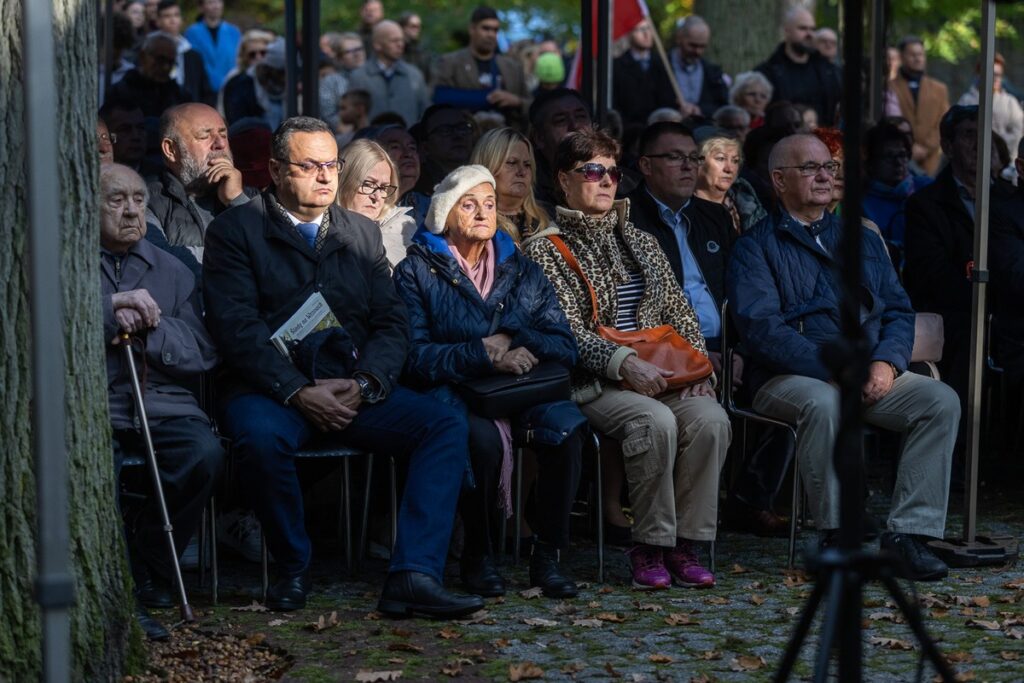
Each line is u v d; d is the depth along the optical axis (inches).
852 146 163.8
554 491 327.0
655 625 301.9
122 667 254.2
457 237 344.5
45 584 159.2
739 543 381.7
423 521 308.7
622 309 360.2
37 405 160.2
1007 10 887.7
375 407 322.7
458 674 265.9
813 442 344.8
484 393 325.1
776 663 273.3
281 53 688.4
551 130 435.5
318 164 327.6
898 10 1056.2
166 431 305.3
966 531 358.6
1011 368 437.7
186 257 343.3
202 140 377.7
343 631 295.0
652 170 398.6
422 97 775.1
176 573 295.4
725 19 842.8
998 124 712.4
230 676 262.5
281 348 318.0
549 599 324.2
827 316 366.3
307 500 378.0
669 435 331.6
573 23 1278.3
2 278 232.1
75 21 243.9
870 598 322.3
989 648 283.6
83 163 247.0
